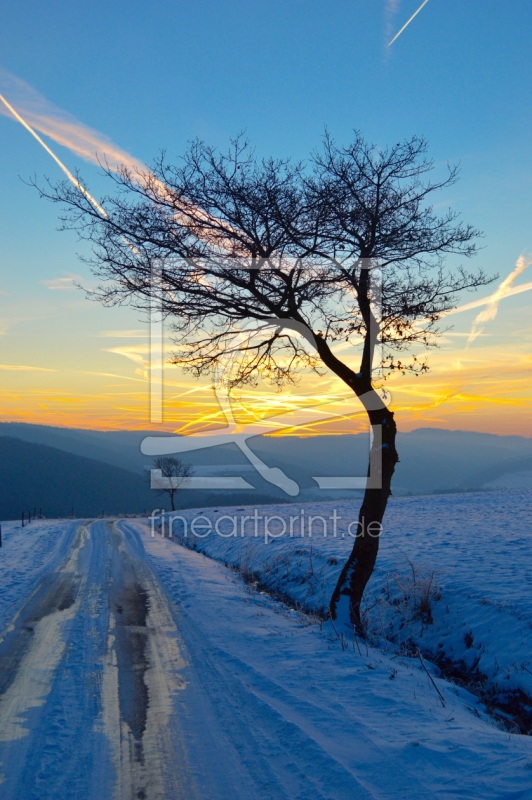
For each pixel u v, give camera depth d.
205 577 17.48
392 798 4.51
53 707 6.84
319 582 15.23
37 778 5.11
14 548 25.41
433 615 11.35
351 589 11.07
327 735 5.87
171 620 11.56
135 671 8.26
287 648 9.45
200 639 10.04
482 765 4.99
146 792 4.84
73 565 19.73
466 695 8.14
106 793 4.83
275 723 6.21
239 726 6.20
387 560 15.99
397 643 11.12
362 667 8.32
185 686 7.59
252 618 11.84
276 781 4.96
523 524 23.12
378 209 11.22
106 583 16.03
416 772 4.94
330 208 11.03
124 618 11.73
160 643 9.79
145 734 6.05
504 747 5.42
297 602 14.77
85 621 11.41
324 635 10.26
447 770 4.94
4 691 7.45
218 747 5.70
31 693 7.36
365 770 5.05
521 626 9.48
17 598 13.88
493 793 4.45
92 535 31.38
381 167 11.29
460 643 10.07
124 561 20.78
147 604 13.18
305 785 4.85
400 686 7.56
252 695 7.14
